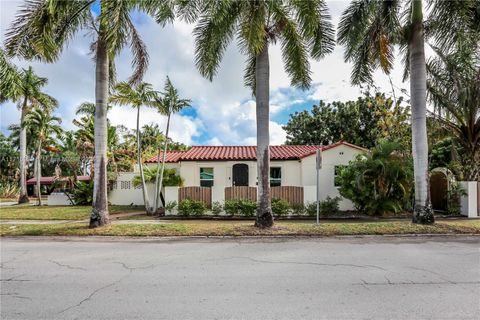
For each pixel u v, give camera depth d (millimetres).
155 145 25844
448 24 9594
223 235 9125
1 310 3891
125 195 18438
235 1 9148
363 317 3625
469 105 12711
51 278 5184
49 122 22844
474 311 3773
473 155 13422
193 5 8727
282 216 13008
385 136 18641
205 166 17719
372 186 12680
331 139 27547
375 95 20016
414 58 10273
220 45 10352
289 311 3805
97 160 10203
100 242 8422
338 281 4934
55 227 10234
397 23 9977
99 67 10234
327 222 11586
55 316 3711
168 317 3660
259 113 9984
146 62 11398
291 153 17969
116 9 8602
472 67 11711
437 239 8594
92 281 5012
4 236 9289
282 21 9945
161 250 7336
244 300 4164
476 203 12664
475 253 6863
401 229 9445
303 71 10961
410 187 12719
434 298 4191
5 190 35719
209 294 4395
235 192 13594
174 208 13492
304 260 6309
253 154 17969
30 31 9047
